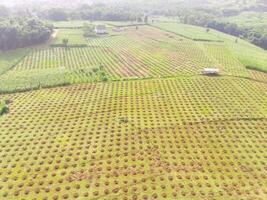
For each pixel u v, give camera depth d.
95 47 107.62
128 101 61.09
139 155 44.41
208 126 52.22
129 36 126.50
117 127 51.78
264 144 47.69
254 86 69.06
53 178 40.03
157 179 39.66
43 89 67.31
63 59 92.62
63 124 52.88
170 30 139.88
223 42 118.25
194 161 43.28
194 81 71.31
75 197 36.94
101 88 67.75
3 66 83.44
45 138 48.81
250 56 97.75
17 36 103.06
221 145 47.16
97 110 57.56
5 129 51.25
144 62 88.00
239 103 60.34
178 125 52.41
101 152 45.22
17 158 43.97
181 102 60.50
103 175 40.44
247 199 36.81
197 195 37.25
